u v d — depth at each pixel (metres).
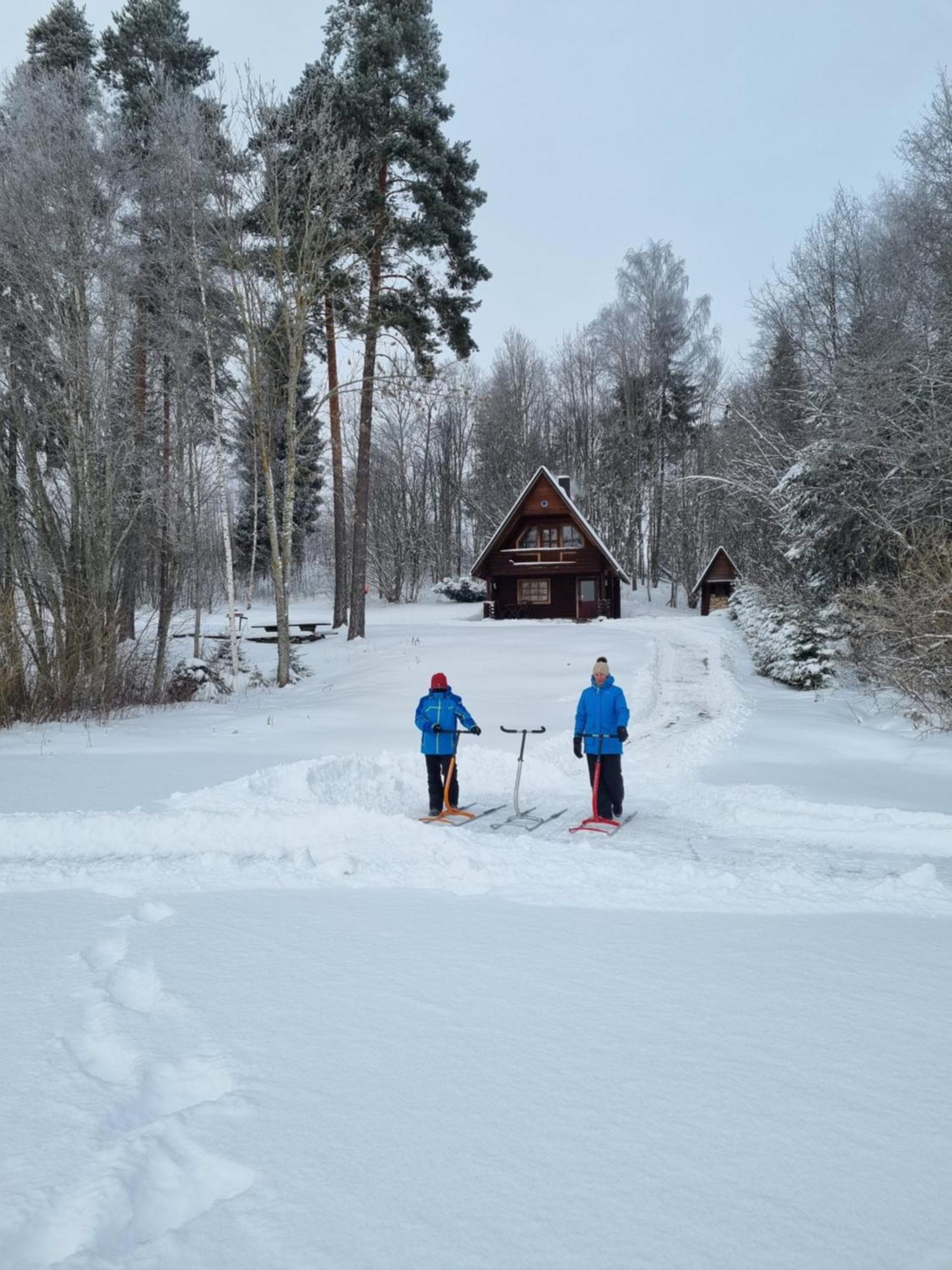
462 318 30.19
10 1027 3.76
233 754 13.92
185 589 53.66
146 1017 3.87
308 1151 2.76
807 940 5.07
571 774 13.13
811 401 28.75
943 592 16.25
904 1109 3.04
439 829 8.18
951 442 19.89
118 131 24.03
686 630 36.25
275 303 25.45
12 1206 2.46
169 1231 2.37
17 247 20.25
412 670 25.30
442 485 69.50
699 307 62.66
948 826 8.95
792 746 15.20
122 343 22.94
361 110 27.91
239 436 27.39
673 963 4.64
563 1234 2.36
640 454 61.47
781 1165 2.69
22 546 20.83
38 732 16.77
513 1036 3.66
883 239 28.94
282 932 5.23
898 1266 2.25
